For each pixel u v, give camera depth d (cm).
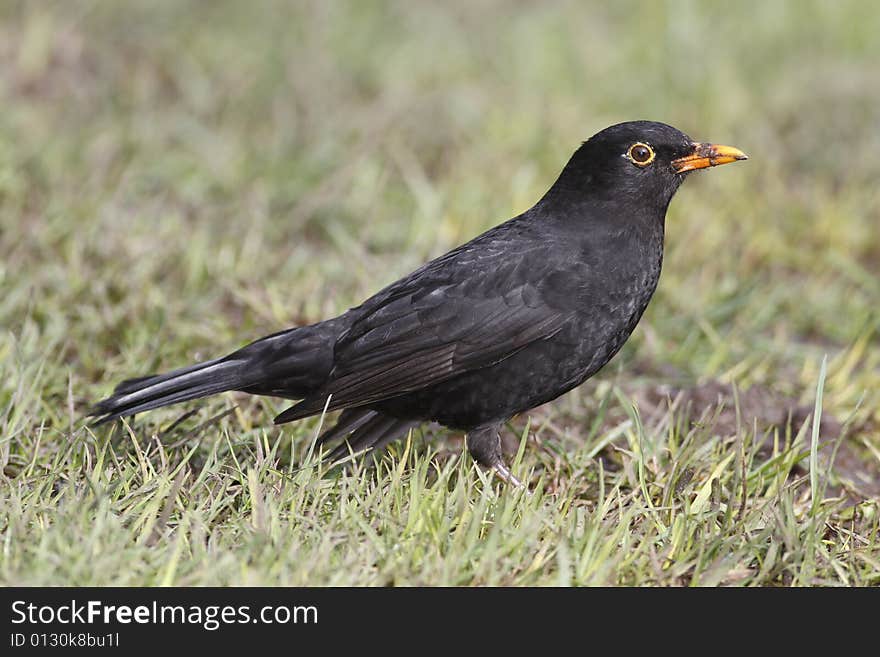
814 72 2023
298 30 2047
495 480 1002
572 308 974
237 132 1734
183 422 1058
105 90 1820
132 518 855
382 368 970
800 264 1540
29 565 777
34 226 1384
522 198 1552
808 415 1041
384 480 924
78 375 1134
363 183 1595
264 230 1472
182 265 1341
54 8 1972
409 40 2055
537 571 817
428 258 1413
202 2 2114
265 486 892
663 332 1318
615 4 2234
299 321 1255
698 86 1928
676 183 1012
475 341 969
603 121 1827
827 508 962
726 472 996
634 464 1013
